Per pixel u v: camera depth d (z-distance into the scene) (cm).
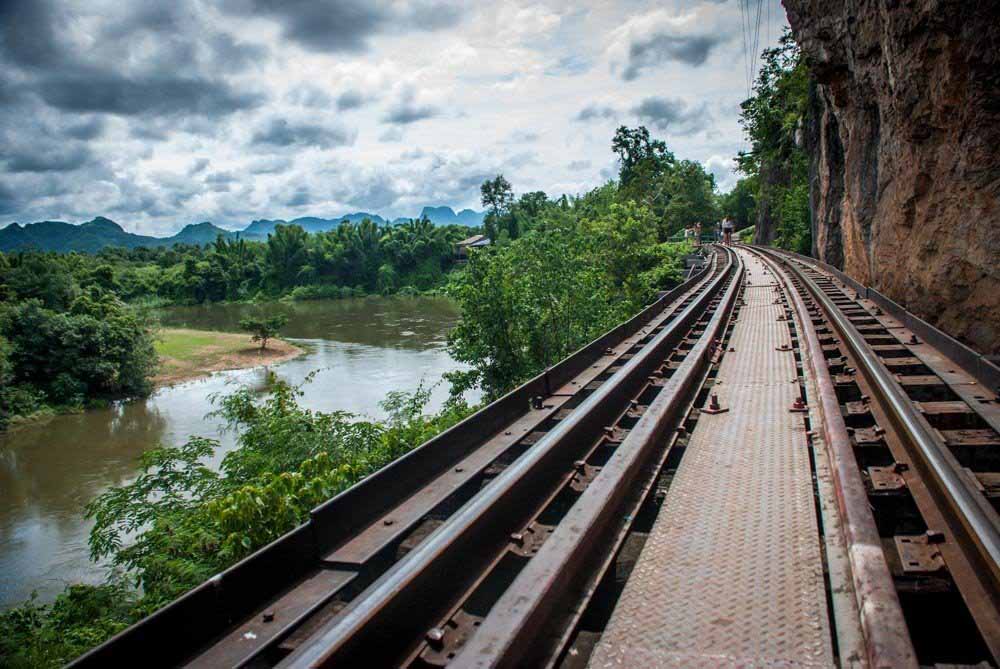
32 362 3500
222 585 248
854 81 1209
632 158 7850
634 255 2867
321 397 3020
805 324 817
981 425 485
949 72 678
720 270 2159
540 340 1551
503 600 212
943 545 267
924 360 608
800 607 233
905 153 851
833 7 1137
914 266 856
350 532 316
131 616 605
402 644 223
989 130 654
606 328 1633
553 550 246
